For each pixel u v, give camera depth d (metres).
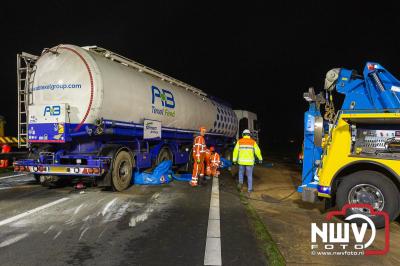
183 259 4.51
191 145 14.33
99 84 8.63
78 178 10.64
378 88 7.13
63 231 5.57
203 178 11.71
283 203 8.25
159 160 11.95
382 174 6.07
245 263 4.41
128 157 9.65
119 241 5.15
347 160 6.36
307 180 8.20
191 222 6.25
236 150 9.84
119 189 9.23
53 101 8.79
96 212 6.83
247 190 10.02
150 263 4.37
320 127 7.29
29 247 4.84
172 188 9.92
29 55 9.25
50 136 8.65
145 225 6.01
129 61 10.59
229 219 6.52
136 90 9.97
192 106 13.55
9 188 9.44
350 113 6.37
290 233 5.80
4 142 14.69
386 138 6.44
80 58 8.75
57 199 8.04
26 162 8.91
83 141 9.09
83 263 4.32
